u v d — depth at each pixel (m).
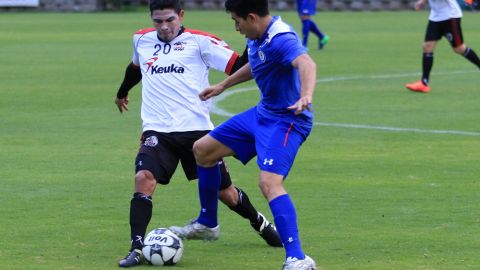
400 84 60.59
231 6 21.22
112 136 41.88
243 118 22.55
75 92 56.34
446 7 55.47
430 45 56.12
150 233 22.94
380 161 36.56
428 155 37.75
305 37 85.06
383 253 23.78
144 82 24.58
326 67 70.50
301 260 20.97
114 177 33.50
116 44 88.12
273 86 21.61
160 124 24.03
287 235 21.17
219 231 24.41
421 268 22.38
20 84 60.19
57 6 138.00
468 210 28.56
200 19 116.44
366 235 25.62
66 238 25.31
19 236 25.45
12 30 104.31
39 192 31.06
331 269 22.31
